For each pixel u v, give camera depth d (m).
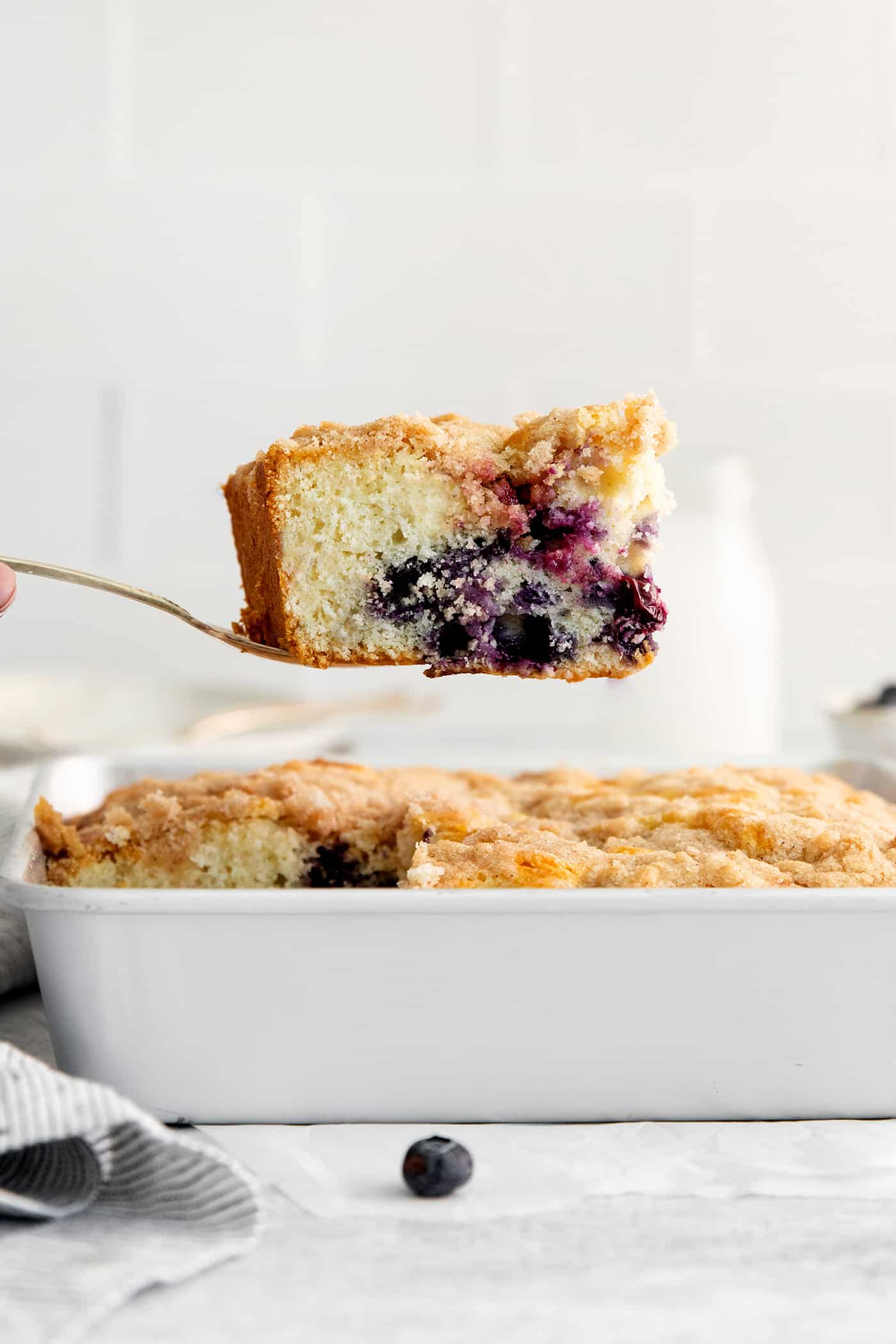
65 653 1.44
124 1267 0.53
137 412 1.42
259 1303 0.53
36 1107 0.54
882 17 1.41
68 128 1.40
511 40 1.41
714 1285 0.54
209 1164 0.55
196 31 1.40
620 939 0.60
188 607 1.44
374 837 0.71
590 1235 0.55
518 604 0.68
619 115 1.42
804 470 1.44
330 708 1.05
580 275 1.42
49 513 1.43
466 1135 0.60
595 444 0.67
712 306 1.43
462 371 1.43
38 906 0.59
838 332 1.43
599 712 1.11
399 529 0.68
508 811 0.71
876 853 0.65
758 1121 0.61
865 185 1.42
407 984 0.60
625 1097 0.61
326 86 1.41
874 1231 0.56
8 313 1.41
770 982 0.60
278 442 0.68
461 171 1.42
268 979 0.60
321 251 1.42
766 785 0.74
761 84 1.41
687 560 0.96
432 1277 0.54
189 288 1.42
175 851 0.70
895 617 1.45
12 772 0.84
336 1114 0.60
